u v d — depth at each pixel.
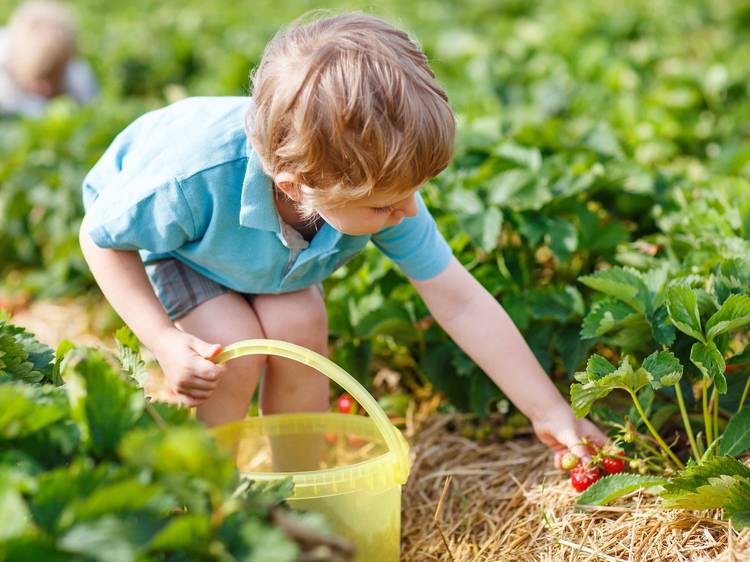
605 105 4.71
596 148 3.37
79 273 3.85
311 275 2.25
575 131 4.14
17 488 1.33
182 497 1.37
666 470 2.16
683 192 3.02
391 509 1.92
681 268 2.54
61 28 5.32
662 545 2.00
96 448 1.46
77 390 1.48
